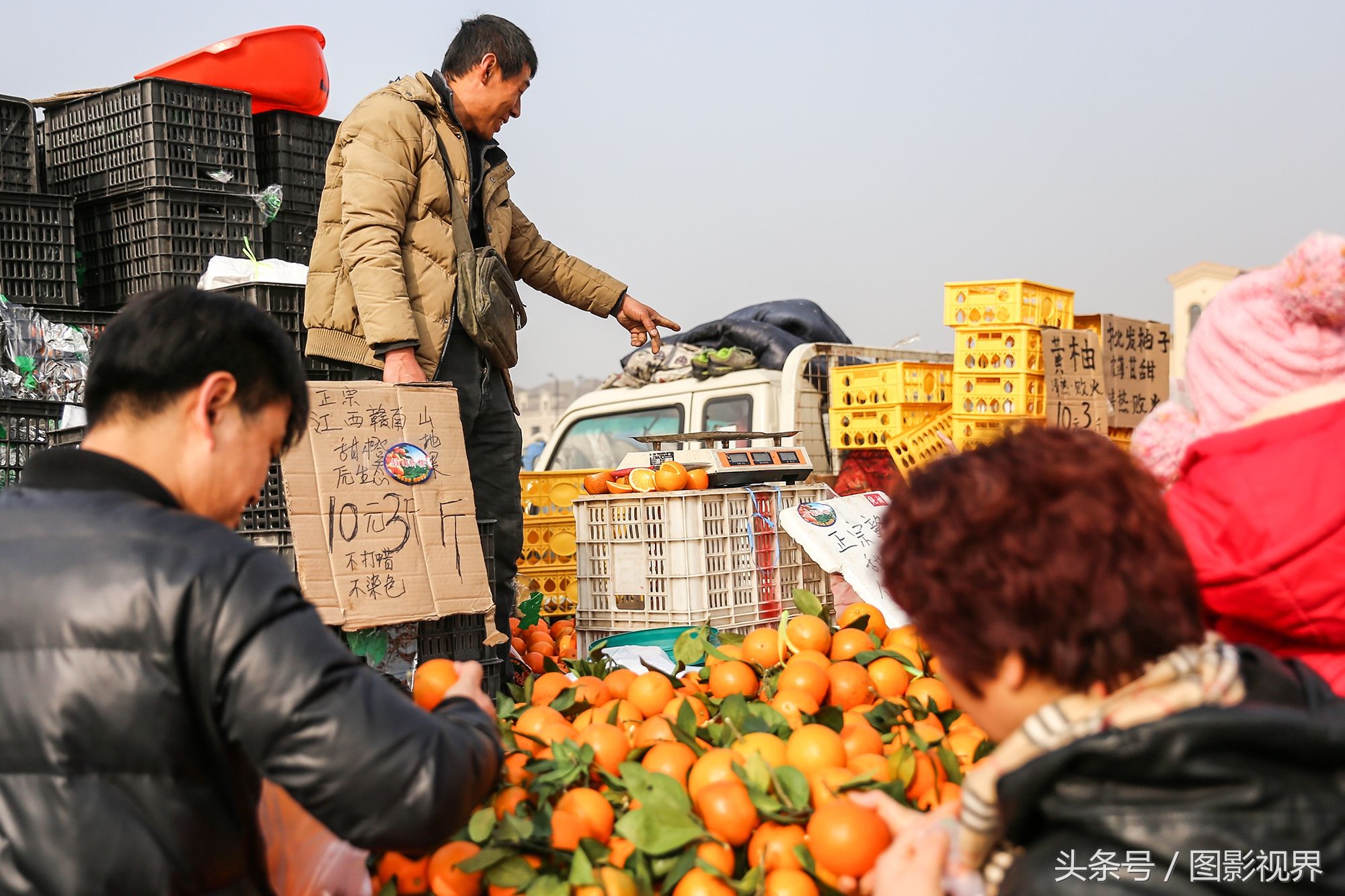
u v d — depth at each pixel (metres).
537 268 5.02
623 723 2.71
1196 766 1.26
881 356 8.50
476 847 2.03
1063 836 1.34
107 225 5.36
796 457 5.26
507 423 4.49
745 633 4.66
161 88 5.18
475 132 4.39
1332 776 1.29
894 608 4.35
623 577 4.70
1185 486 1.97
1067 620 1.31
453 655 3.52
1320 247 1.81
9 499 1.71
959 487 1.38
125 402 1.74
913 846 1.59
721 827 2.08
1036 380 6.13
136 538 1.62
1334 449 1.78
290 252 5.79
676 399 8.60
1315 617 1.77
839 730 2.52
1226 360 1.96
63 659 1.56
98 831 1.53
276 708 1.57
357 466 3.32
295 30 5.73
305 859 1.96
